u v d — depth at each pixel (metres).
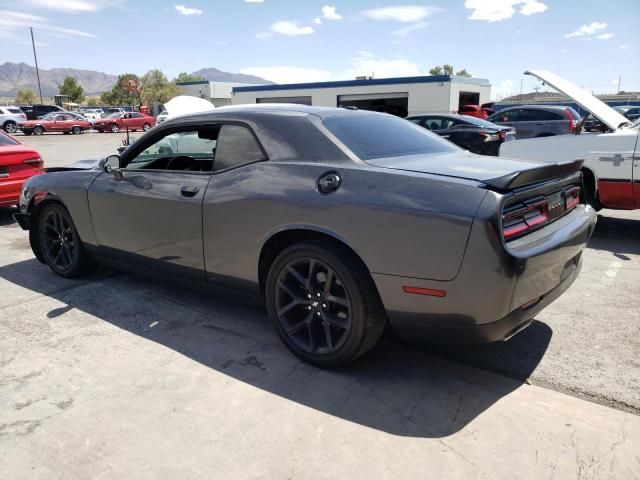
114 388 2.75
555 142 6.12
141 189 3.64
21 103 89.06
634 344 3.26
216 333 3.42
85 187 4.07
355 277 2.67
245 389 2.74
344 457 2.20
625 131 5.72
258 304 3.27
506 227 2.41
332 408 2.56
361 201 2.60
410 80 28.19
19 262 5.11
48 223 4.57
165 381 2.82
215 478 2.09
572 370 2.94
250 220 3.02
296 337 3.05
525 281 2.41
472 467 2.13
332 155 2.86
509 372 2.92
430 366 2.99
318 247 2.77
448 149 3.46
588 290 4.25
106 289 4.25
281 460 2.19
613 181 5.76
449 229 2.36
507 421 2.45
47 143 25.02
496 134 11.55
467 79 29.23
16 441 2.33
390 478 2.08
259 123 3.16
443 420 2.46
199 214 3.28
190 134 3.83
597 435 2.34
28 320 3.63
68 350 3.19
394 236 2.50
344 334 2.79
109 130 35.81
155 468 2.15
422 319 2.56
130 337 3.37
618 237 6.13
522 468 2.12
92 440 2.33
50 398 2.66
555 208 2.87
